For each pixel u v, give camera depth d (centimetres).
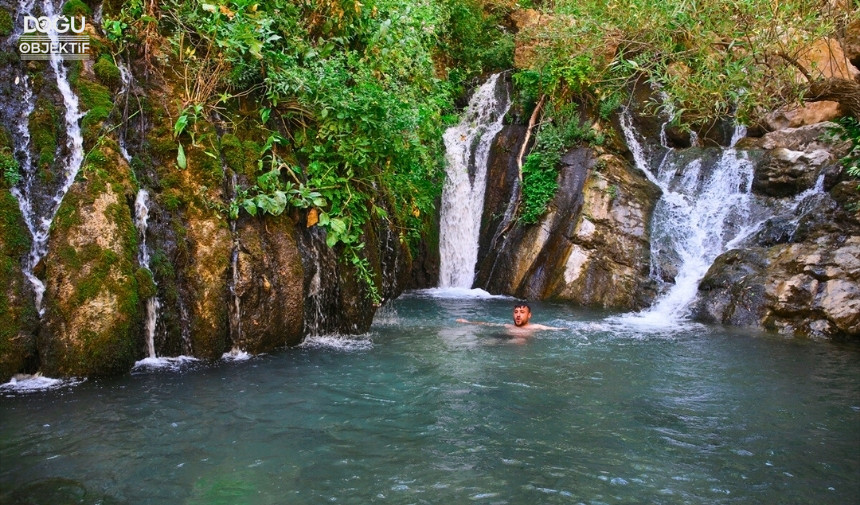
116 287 524
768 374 630
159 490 330
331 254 716
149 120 612
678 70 734
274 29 729
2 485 328
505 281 1361
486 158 1560
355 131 728
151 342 565
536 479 357
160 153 604
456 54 1811
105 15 612
